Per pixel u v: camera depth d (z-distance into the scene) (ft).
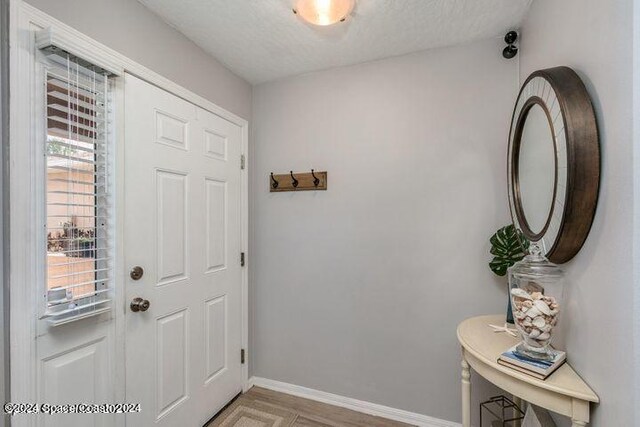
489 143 5.43
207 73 5.87
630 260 2.30
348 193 6.40
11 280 3.03
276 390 6.97
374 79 6.22
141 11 4.50
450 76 5.68
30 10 3.18
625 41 2.36
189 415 5.36
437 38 5.46
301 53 5.94
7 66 3.02
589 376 2.88
